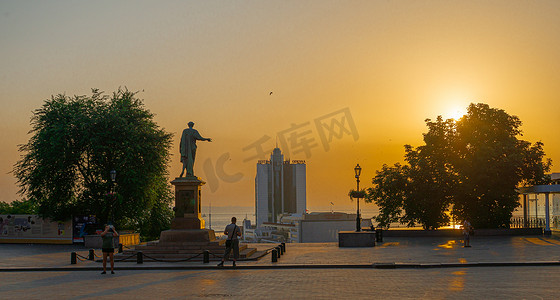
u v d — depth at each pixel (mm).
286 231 169750
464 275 19984
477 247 32688
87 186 41969
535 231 43625
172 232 28734
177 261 26000
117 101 43312
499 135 45531
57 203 41469
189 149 30484
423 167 44969
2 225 41812
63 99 42438
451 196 45188
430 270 22141
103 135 40656
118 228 44312
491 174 44219
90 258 28078
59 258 29453
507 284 17219
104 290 17000
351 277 19859
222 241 29844
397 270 22359
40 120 41500
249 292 16109
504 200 44719
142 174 41656
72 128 40656
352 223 132375
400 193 45812
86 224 40750
